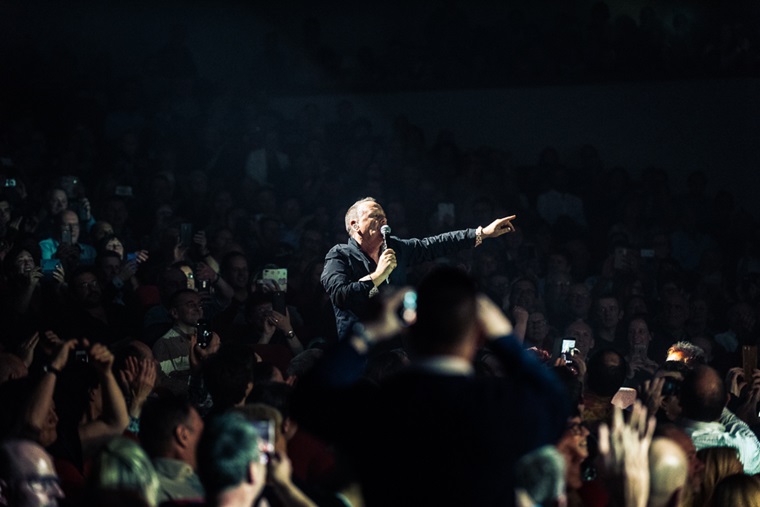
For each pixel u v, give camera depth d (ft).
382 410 11.07
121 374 19.49
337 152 48.11
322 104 52.26
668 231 45.83
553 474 10.91
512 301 35.19
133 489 12.66
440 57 52.85
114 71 56.03
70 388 19.83
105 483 12.66
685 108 50.90
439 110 51.98
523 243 42.16
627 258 39.65
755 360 25.08
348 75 52.34
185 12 56.18
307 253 37.65
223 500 11.79
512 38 53.06
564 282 37.01
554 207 46.98
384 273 22.58
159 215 39.99
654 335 35.27
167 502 13.92
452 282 11.37
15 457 13.34
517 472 10.94
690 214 45.85
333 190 44.88
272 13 56.59
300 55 53.47
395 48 52.85
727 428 20.63
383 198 45.03
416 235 43.75
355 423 11.12
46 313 30.50
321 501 12.87
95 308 31.01
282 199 45.32
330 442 11.30
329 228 42.16
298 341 29.01
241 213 40.86
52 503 13.39
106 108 50.29
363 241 24.23
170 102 50.39
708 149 50.78
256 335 30.35
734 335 37.60
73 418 19.44
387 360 20.17
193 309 27.63
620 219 45.88
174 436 14.94
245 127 48.39
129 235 39.11
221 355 18.84
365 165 46.75
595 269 43.37
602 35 52.06
